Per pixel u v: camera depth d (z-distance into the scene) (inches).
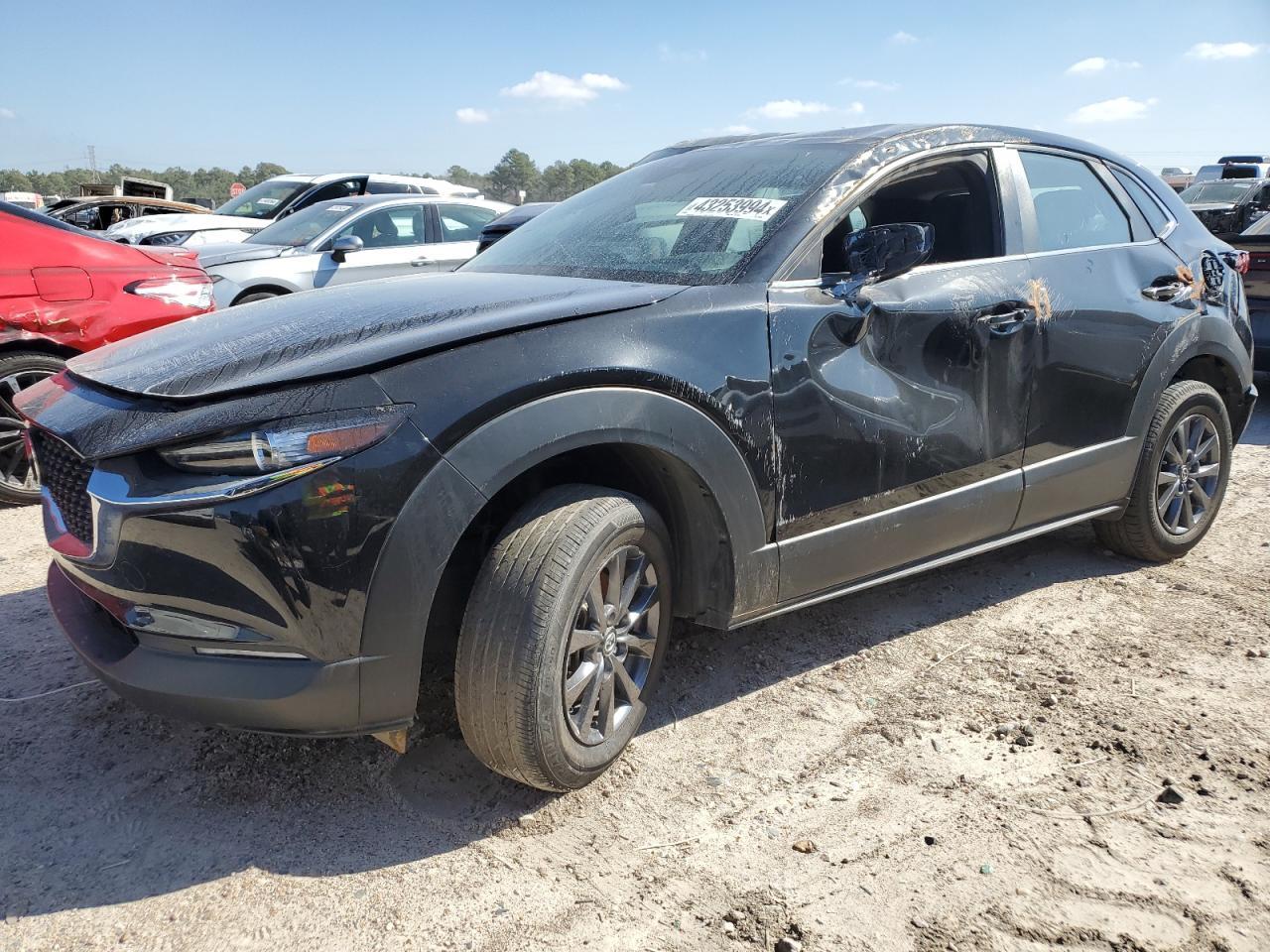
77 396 92.0
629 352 92.9
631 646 100.0
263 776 100.1
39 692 117.0
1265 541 169.3
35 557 163.3
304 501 77.4
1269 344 266.7
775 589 107.1
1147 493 149.0
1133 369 141.3
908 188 133.3
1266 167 705.0
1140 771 100.0
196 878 85.3
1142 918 79.4
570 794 97.3
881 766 101.7
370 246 367.6
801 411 104.7
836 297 109.4
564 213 139.4
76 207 606.2
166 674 82.9
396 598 81.1
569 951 76.7
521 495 99.8
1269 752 103.4
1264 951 75.7
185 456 79.1
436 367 83.8
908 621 137.5
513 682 86.6
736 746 106.0
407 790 97.8
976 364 121.3
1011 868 85.5
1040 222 134.8
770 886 83.9
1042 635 132.8
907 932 78.2
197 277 211.5
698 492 100.6
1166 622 136.8
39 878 85.0
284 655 80.9
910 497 117.3
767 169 124.1
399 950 76.9
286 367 83.4
